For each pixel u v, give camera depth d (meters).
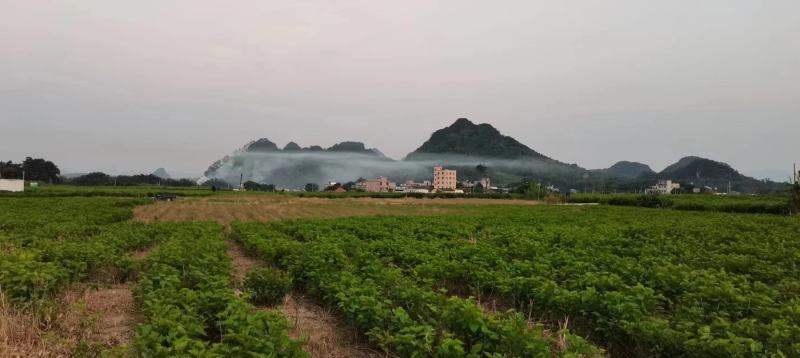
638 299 8.56
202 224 28.56
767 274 12.34
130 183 168.75
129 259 13.63
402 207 62.84
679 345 7.12
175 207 57.00
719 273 11.06
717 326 7.42
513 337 6.58
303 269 12.82
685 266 12.15
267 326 7.28
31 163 157.38
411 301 9.05
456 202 83.50
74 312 9.63
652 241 19.25
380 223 27.72
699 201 59.81
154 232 22.61
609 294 8.49
